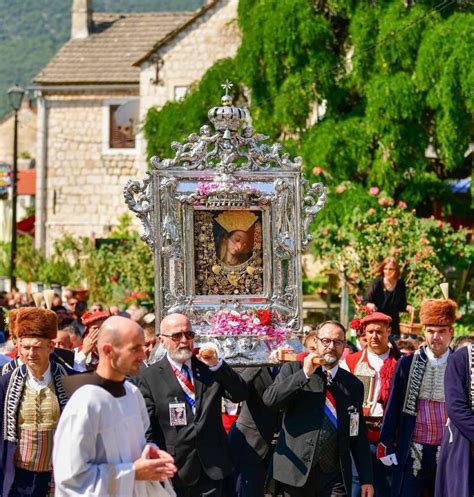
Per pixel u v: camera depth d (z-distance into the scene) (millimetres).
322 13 31125
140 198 13039
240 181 13234
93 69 45938
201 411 10461
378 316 13227
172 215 13062
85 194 46125
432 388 11688
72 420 7855
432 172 30469
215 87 32719
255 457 11742
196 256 13117
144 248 31359
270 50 30266
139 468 7863
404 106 28641
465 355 10758
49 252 46312
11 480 10258
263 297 13227
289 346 12891
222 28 41281
